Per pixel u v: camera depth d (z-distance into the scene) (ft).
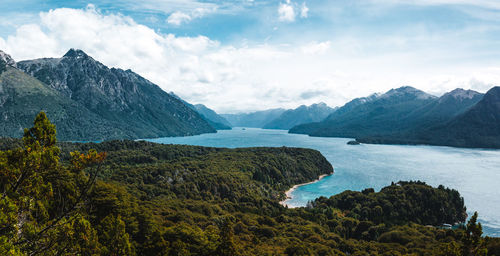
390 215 418.51
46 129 105.60
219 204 419.13
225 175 530.68
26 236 90.79
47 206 99.35
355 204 448.24
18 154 98.53
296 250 244.63
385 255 262.26
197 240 213.05
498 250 195.31
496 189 629.92
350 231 371.35
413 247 287.48
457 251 133.90
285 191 621.72
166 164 553.64
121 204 223.30
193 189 456.45
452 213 439.63
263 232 302.45
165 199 383.04
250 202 458.09
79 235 104.83
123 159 612.29
